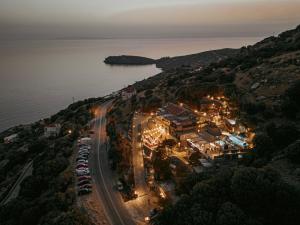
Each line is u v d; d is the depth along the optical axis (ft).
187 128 284.82
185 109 321.73
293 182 142.00
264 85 301.43
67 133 349.00
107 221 175.73
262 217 127.54
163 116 312.29
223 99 324.80
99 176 235.81
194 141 254.47
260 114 261.44
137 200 197.67
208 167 213.87
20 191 239.50
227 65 435.12
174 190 199.11
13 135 499.51
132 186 213.05
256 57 404.98
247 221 122.72
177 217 145.79
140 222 174.19
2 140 493.36
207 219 130.52
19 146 417.08
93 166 254.88
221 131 267.18
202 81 385.09
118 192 209.97
